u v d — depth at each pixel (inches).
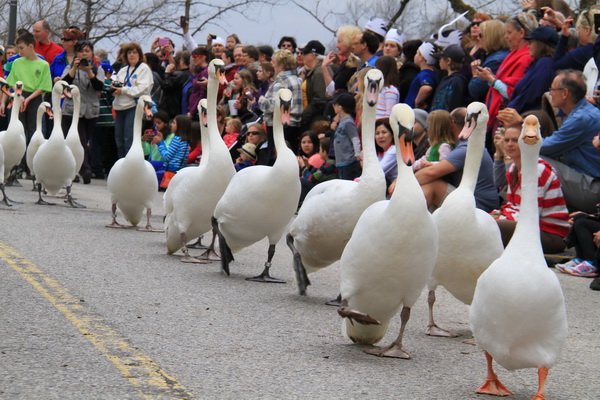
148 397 203.0
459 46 524.1
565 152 449.1
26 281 326.0
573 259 420.2
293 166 356.5
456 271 277.9
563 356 268.5
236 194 362.0
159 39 909.2
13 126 680.4
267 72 679.1
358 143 536.1
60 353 234.8
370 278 250.5
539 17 522.9
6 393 199.3
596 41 463.5
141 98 492.7
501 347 212.2
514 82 495.2
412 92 564.7
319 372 234.1
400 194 243.3
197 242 461.1
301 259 341.4
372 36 582.9
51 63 826.2
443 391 223.8
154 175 497.0
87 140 792.3
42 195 654.5
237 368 232.5
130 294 319.0
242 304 316.5
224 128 709.9
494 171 470.6
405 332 293.4
